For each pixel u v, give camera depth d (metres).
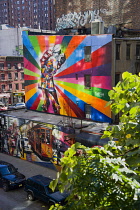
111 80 23.45
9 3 144.12
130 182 3.69
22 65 61.38
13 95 59.81
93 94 25.00
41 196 17.39
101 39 23.53
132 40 24.61
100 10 34.81
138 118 5.15
